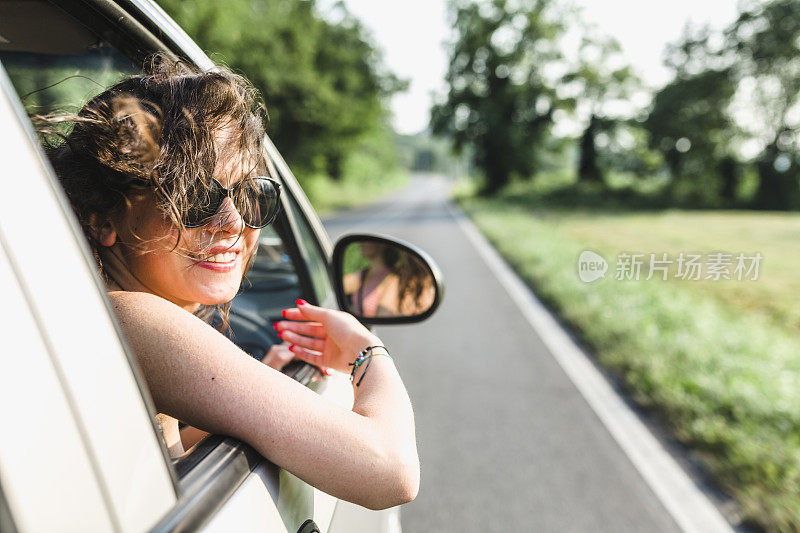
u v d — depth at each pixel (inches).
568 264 414.9
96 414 17.0
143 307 23.8
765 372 179.6
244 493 24.7
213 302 28.1
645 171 1715.1
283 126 847.1
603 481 118.1
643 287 320.8
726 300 345.4
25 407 14.9
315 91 828.6
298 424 23.3
